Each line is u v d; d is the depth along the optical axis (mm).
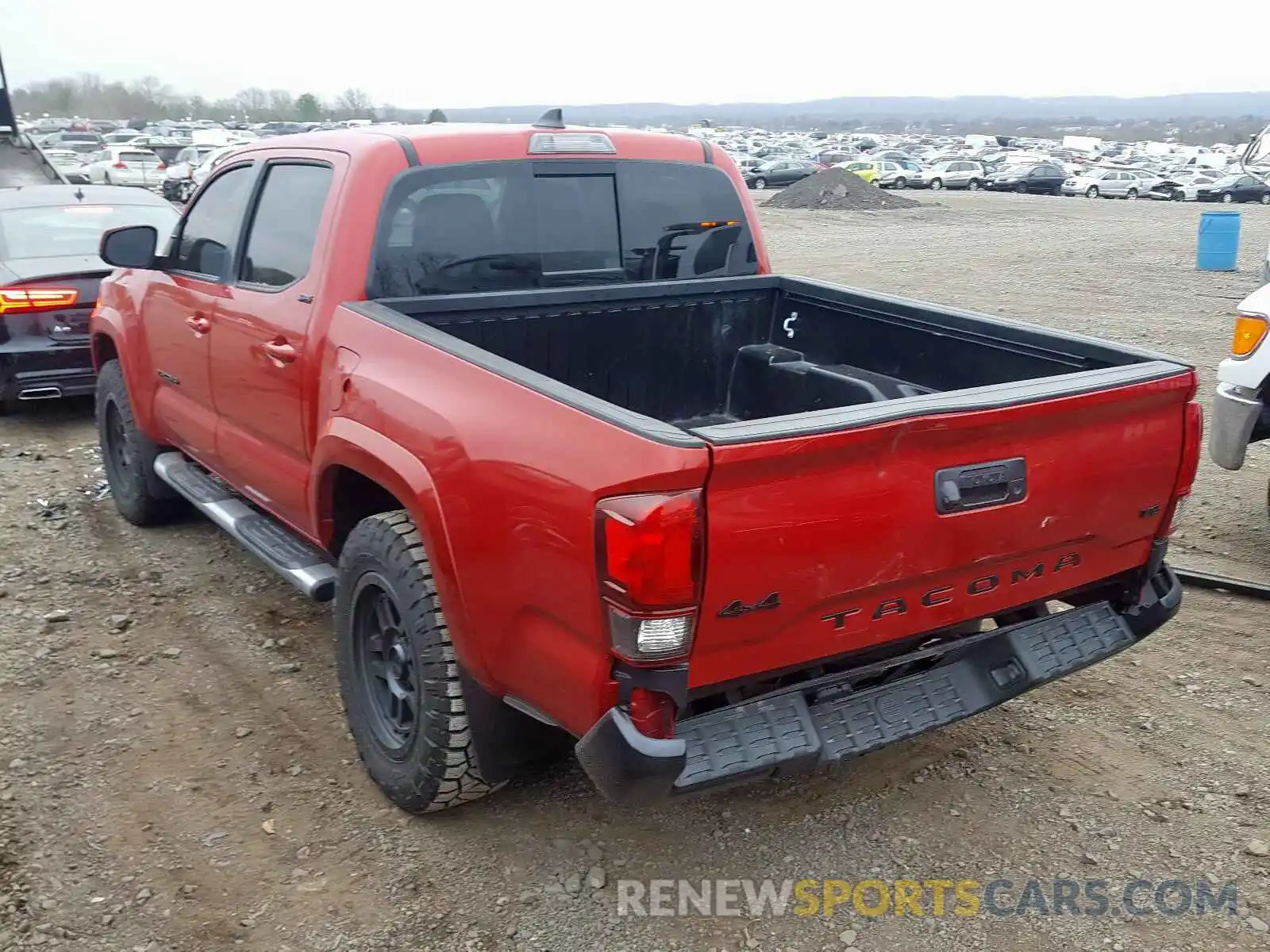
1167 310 14727
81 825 3445
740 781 2785
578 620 2682
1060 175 52531
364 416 3451
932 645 3244
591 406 2711
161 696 4270
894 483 2758
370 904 3127
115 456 6164
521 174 4207
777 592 2648
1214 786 3721
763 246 4941
